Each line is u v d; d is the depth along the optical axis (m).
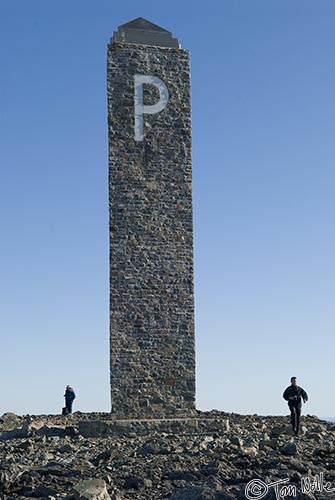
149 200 28.06
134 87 28.45
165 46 28.97
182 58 29.02
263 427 26.30
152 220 27.98
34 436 25.52
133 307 27.53
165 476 16.16
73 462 18.61
